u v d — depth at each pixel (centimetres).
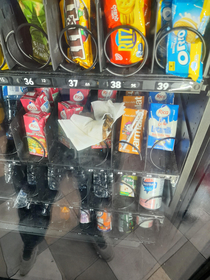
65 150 118
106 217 142
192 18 70
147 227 147
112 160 106
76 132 98
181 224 116
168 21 78
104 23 79
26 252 146
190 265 106
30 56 89
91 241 150
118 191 136
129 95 112
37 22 84
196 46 69
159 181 117
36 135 105
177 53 71
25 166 144
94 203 130
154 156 111
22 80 81
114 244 147
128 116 105
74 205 129
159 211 125
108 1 73
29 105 104
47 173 138
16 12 84
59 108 112
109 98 112
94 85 79
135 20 73
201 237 95
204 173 89
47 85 81
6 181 146
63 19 79
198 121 83
